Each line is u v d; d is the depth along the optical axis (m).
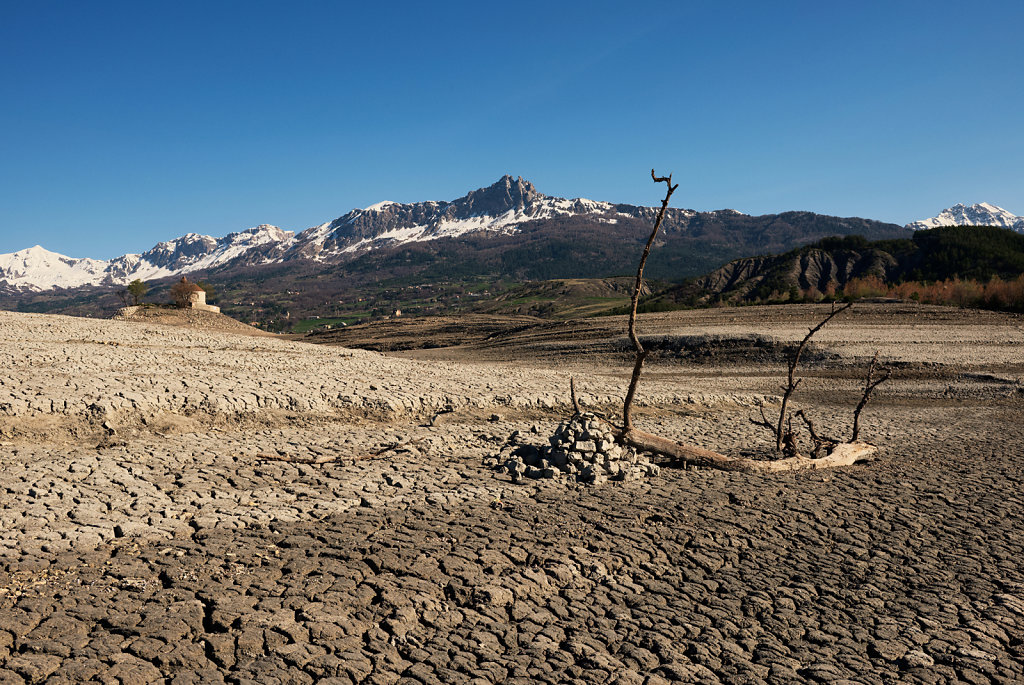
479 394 19.30
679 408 21.31
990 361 36.53
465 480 10.37
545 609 6.06
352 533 7.48
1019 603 6.68
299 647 4.92
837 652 5.55
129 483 8.82
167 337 32.00
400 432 14.21
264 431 13.45
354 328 106.69
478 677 4.79
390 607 5.73
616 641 5.54
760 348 43.22
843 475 12.36
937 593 6.89
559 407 19.52
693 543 8.03
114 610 5.28
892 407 25.27
